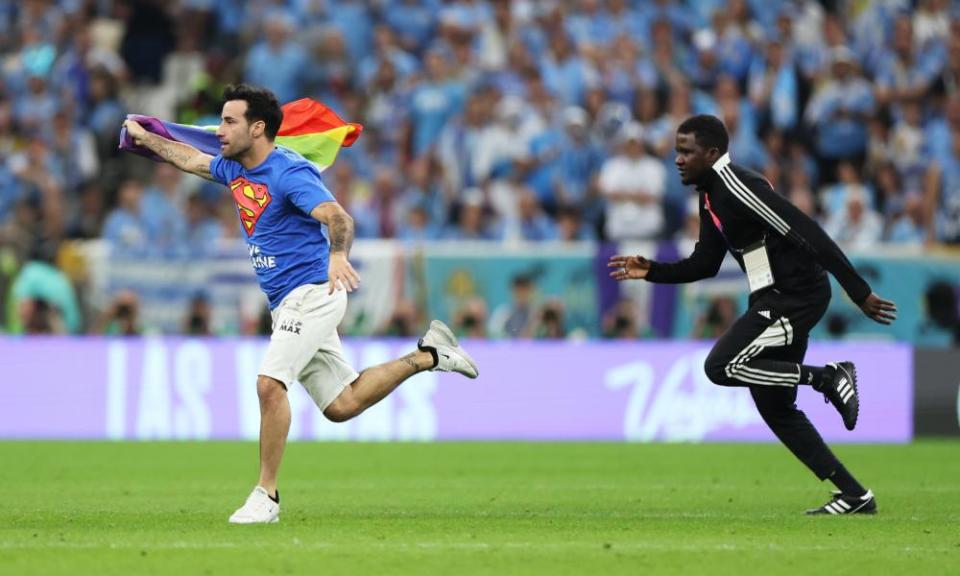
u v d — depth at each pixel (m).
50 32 62.50
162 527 20.78
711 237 24.14
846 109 59.50
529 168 56.47
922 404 46.34
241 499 26.61
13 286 46.97
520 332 46.66
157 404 45.31
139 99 62.31
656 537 19.88
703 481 31.53
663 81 61.06
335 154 24.02
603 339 46.81
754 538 19.84
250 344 45.66
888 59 62.34
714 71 61.78
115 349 45.50
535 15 62.81
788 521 22.44
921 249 47.28
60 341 45.50
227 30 64.44
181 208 51.59
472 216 53.38
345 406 21.62
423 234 53.78
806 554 18.12
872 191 59.00
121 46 63.69
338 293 21.20
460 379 46.22
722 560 17.52
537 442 44.72
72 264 46.75
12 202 54.72
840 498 23.72
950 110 59.47
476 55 62.03
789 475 33.28
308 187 20.64
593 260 46.66
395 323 46.16
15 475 32.47
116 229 50.94
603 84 59.97
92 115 59.47
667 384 46.22
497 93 58.06
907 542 19.58
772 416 23.83
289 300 20.94
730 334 23.16
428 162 55.75
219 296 47.00
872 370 46.38
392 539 19.33
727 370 23.00
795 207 22.39
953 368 46.38
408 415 45.97
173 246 48.28
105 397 45.34
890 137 59.94
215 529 20.39
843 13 65.31
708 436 46.06
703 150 22.97
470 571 16.53
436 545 18.59
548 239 54.25
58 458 37.38
